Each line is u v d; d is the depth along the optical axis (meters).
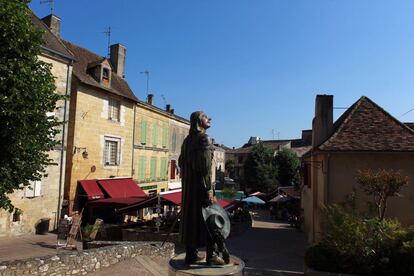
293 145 76.62
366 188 13.37
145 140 31.08
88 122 23.77
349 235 11.55
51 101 11.67
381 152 14.61
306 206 24.42
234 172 74.25
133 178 29.17
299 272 13.39
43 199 20.16
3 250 15.04
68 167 22.47
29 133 10.92
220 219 5.72
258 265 14.41
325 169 15.37
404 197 14.73
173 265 5.65
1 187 10.62
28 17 11.34
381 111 17.02
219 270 5.35
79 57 26.47
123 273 11.28
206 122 6.04
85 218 23.28
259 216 40.91
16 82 10.28
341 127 16.28
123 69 31.16
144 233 19.03
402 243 11.21
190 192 5.82
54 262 10.05
